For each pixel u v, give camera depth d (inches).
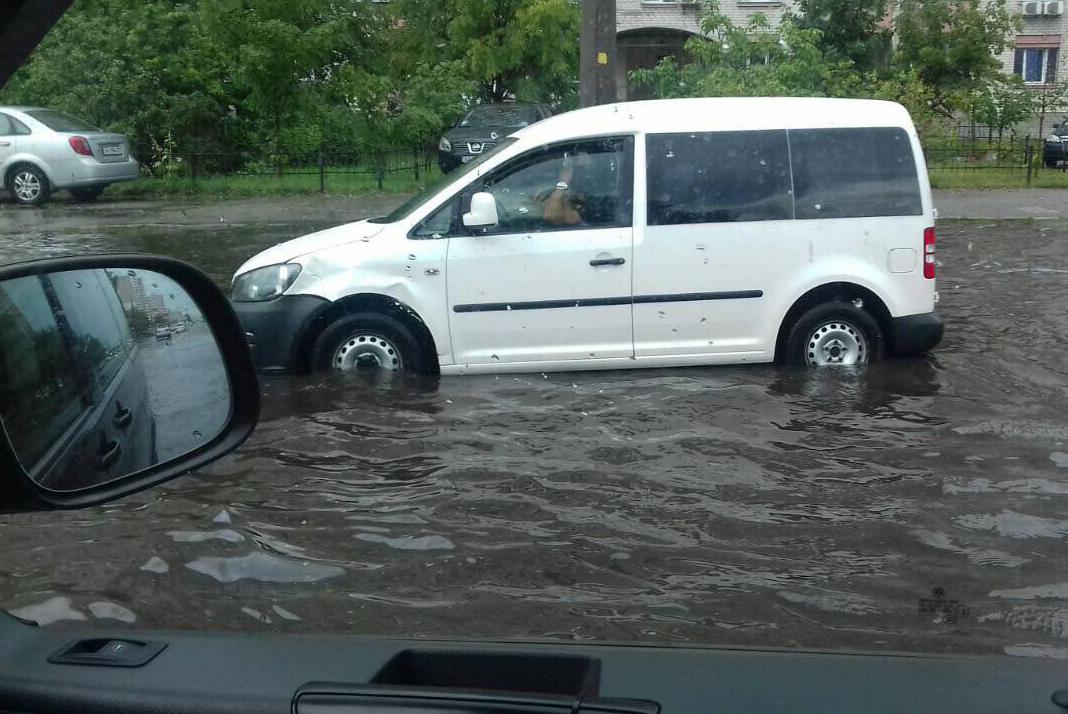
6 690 78.9
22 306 89.4
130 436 100.9
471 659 82.4
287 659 81.7
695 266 303.3
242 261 528.7
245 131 973.8
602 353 304.7
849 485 223.0
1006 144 1034.7
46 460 86.4
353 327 300.7
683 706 73.0
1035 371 309.1
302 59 975.0
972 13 1159.6
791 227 305.7
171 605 171.8
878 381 297.7
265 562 187.2
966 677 76.2
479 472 231.6
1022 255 538.6
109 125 939.3
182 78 959.0
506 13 1123.9
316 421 264.5
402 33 1142.3
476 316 301.0
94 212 764.0
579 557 190.2
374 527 202.8
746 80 844.6
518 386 294.2
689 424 262.8
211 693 77.2
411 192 874.1
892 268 309.3
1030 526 200.4
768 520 205.6
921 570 183.2
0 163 802.8
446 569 185.2
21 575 182.1
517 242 299.7
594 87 569.0
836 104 313.9
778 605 171.2
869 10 1203.9
